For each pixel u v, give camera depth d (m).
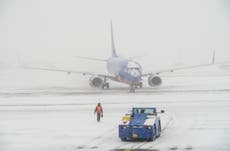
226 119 101.38
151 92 170.38
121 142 78.00
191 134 83.69
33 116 115.25
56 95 169.88
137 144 75.75
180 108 123.38
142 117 82.94
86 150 71.00
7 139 82.31
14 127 97.06
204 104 131.12
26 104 142.88
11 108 133.38
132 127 77.88
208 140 77.00
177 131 87.94
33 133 88.69
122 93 168.62
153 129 78.12
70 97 160.50
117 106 130.00
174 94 161.50
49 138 82.69
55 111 124.25
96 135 85.38
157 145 74.25
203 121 99.81
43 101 150.38
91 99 151.25
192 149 69.88
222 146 71.44
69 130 91.88
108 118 108.44
